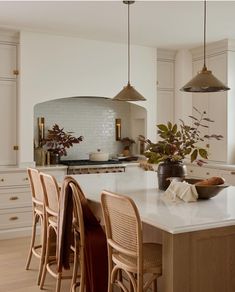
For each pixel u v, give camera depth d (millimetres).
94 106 5668
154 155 2816
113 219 2111
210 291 1990
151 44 5254
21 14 3969
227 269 2049
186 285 1916
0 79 4520
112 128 5824
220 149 5191
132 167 5215
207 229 1941
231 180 4738
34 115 5207
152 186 3113
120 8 3756
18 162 4637
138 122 5832
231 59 5047
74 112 5508
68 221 2598
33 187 3336
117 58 5145
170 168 2850
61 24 4324
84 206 2588
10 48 4574
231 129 5109
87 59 4945
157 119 5621
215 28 4453
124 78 5195
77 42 4875
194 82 2779
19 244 4230
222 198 2586
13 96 4609
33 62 4625
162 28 4477
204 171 5188
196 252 1947
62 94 4801
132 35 4777
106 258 2596
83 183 3273
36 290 3018
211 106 5328
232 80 5078
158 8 3754
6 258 3766
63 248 2623
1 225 4418
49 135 5105
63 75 4801
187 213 2109
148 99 5395
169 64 5699
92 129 5656
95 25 4375
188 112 5648
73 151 5516
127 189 2959
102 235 2623
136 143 5879
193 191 2455
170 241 1893
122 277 2750
